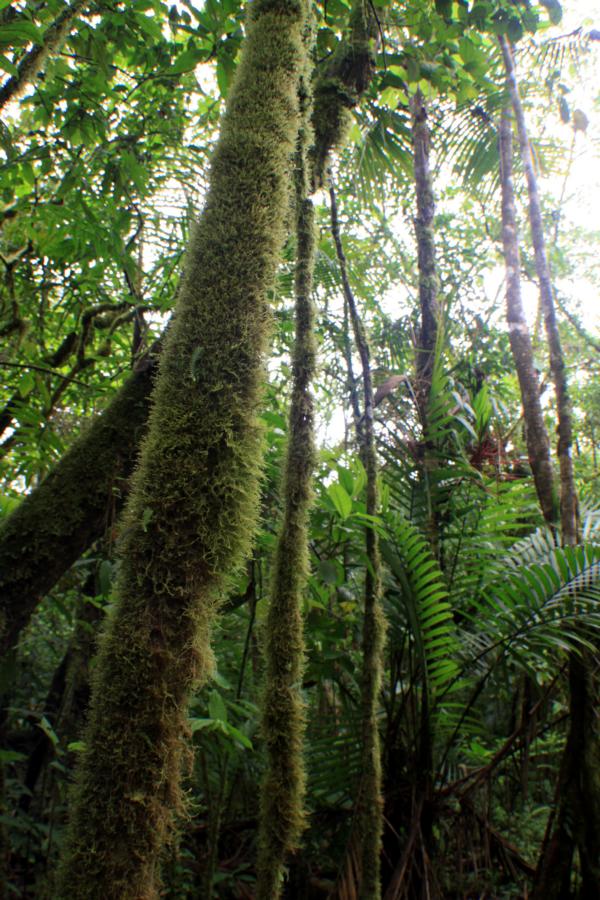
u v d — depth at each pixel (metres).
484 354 4.54
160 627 1.04
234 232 1.23
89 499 1.61
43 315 3.60
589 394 6.38
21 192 3.36
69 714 2.62
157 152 3.13
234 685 2.73
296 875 2.51
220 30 2.36
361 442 2.40
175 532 1.08
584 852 2.21
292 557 1.39
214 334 1.17
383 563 2.59
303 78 1.51
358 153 3.60
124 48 2.68
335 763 2.48
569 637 2.31
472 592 2.81
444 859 2.55
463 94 2.59
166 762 1.01
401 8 2.60
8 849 2.16
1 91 2.11
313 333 1.49
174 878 2.24
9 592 1.51
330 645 2.58
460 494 3.02
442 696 2.53
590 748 2.27
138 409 1.69
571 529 2.66
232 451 1.13
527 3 2.21
